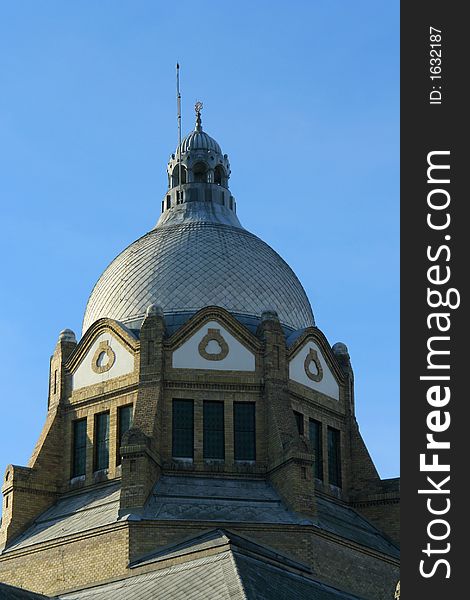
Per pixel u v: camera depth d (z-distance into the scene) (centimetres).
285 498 12212
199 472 12588
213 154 14925
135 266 13838
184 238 14012
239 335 13150
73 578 11644
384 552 12438
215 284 13575
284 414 12812
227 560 10706
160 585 10812
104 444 13025
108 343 13325
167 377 12888
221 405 12938
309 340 13675
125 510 11781
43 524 12688
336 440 13675
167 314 13400
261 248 14212
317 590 11244
